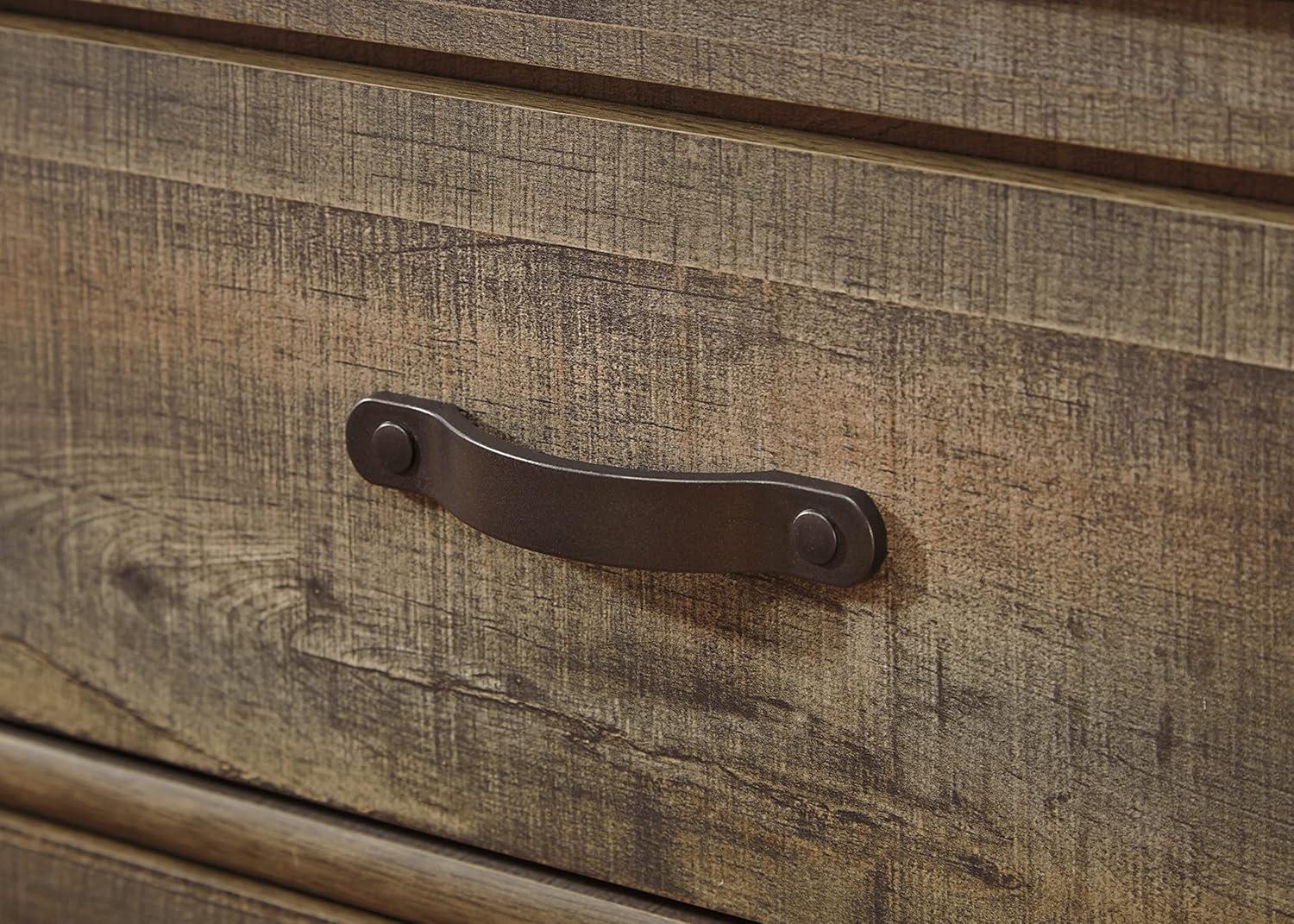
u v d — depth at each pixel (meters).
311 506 0.58
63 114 0.57
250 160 0.55
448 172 0.52
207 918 0.64
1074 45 0.43
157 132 0.56
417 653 0.58
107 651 0.63
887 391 0.48
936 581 0.49
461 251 0.53
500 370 0.53
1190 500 0.45
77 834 0.66
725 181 0.48
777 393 0.49
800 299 0.48
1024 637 0.48
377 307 0.54
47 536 0.63
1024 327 0.46
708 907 0.55
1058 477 0.46
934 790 0.51
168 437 0.59
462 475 0.53
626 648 0.54
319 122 0.53
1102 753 0.48
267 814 0.62
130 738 0.64
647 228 0.50
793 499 0.49
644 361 0.51
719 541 0.50
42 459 0.62
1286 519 0.44
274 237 0.55
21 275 0.60
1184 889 0.48
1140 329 0.44
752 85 0.47
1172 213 0.43
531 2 0.49
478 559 0.55
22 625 0.65
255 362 0.57
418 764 0.59
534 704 0.56
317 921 0.62
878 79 0.46
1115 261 0.44
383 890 0.61
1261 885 0.47
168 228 0.57
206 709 0.62
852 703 0.51
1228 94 0.42
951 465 0.48
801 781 0.53
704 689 0.53
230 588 0.60
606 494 0.50
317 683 0.60
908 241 0.46
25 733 0.67
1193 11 0.42
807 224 0.48
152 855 0.65
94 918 0.66
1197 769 0.47
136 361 0.59
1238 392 0.44
